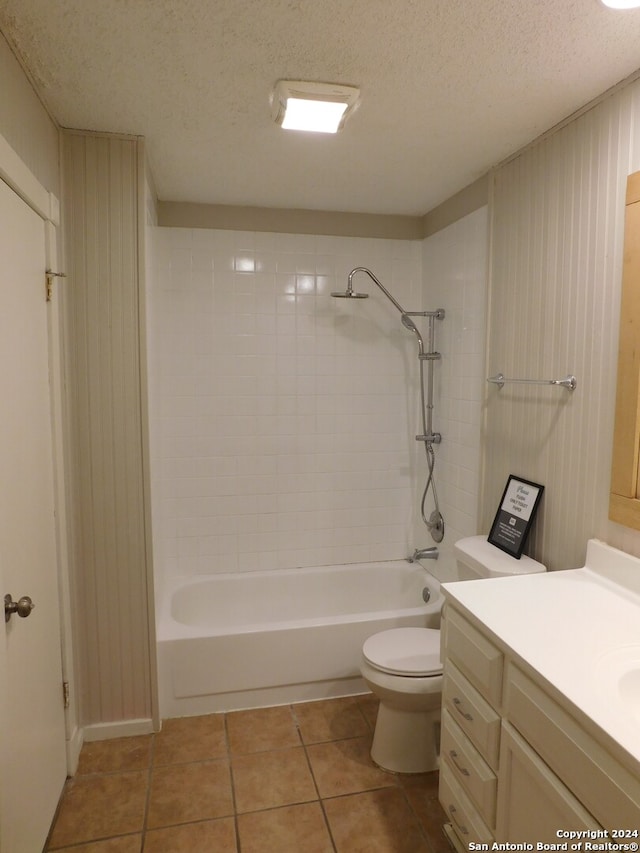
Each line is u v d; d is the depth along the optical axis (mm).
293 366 2996
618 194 1621
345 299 3023
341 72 1556
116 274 2039
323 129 1827
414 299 3105
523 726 1267
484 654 1418
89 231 2008
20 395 1509
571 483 1844
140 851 1700
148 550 2156
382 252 3043
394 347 3107
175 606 2773
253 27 1342
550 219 1931
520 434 2135
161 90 1664
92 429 2076
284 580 3037
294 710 2428
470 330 2551
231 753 2143
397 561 3229
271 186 2549
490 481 2367
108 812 1852
